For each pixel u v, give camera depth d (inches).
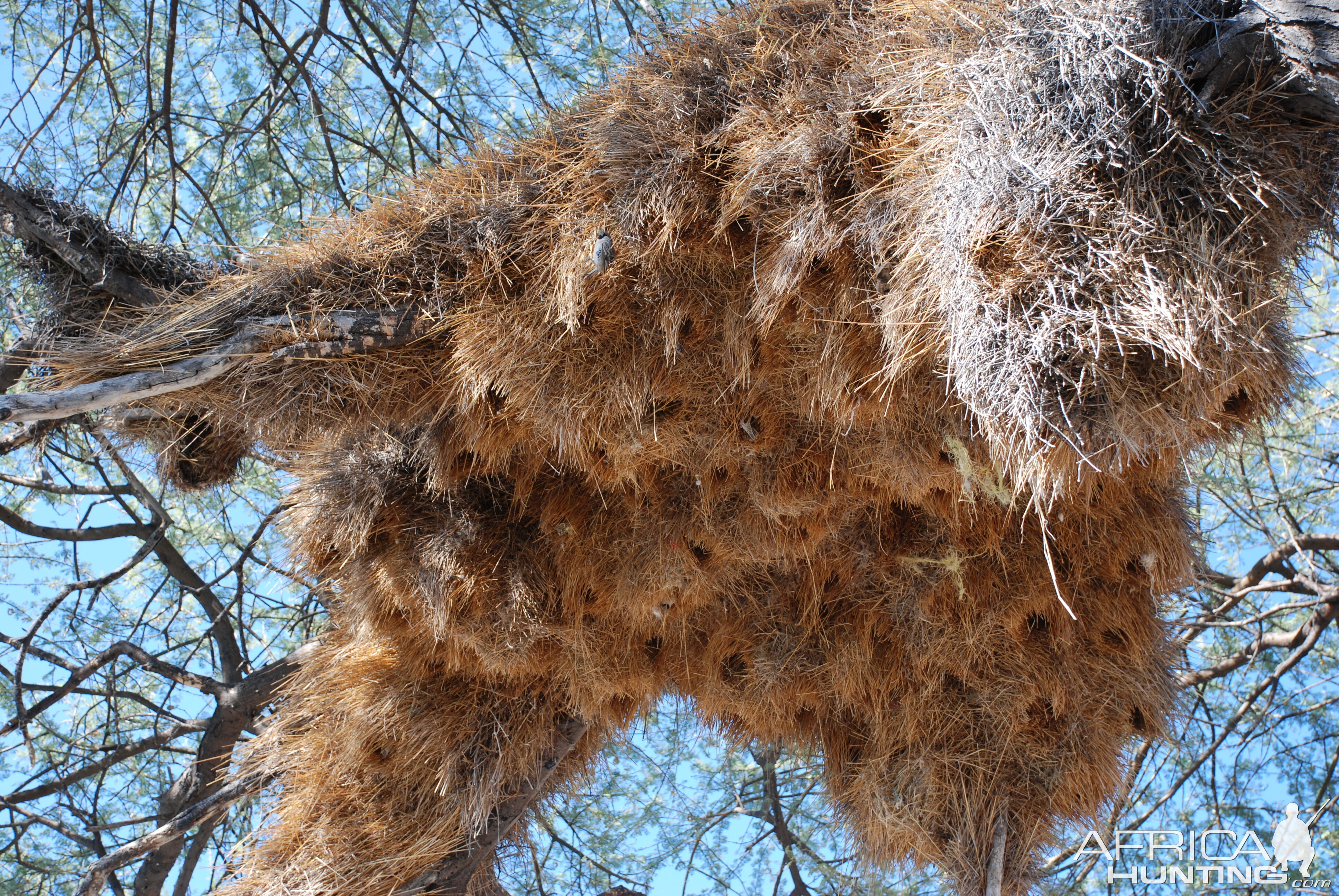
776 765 219.6
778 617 130.0
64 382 96.2
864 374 95.4
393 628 128.6
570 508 121.8
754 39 100.1
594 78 182.2
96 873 142.1
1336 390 187.3
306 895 128.3
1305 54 76.0
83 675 175.3
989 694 126.3
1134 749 155.8
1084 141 78.1
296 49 187.3
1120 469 82.1
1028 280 77.9
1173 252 77.3
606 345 101.7
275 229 181.9
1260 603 218.2
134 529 202.1
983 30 85.1
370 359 104.3
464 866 136.2
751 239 96.8
